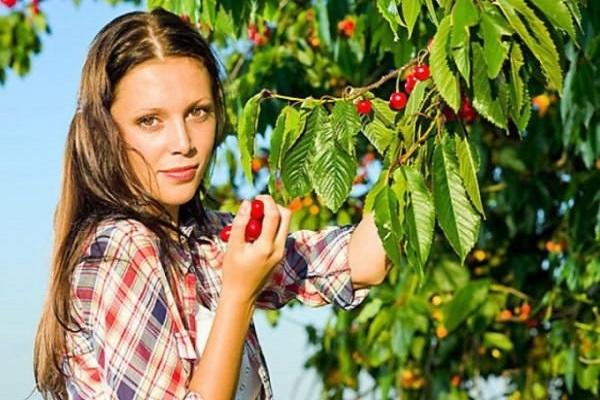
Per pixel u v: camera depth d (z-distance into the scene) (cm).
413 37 443
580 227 593
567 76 471
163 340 241
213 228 276
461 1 252
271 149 271
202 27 455
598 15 456
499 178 682
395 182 259
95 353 246
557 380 703
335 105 270
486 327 631
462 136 261
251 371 263
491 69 245
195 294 255
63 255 251
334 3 546
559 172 678
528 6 263
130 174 257
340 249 288
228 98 562
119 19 259
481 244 676
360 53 571
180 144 254
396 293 627
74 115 264
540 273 698
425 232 256
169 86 253
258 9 461
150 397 239
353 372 697
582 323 641
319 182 267
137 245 246
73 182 260
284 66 592
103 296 243
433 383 666
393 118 275
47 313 256
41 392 261
